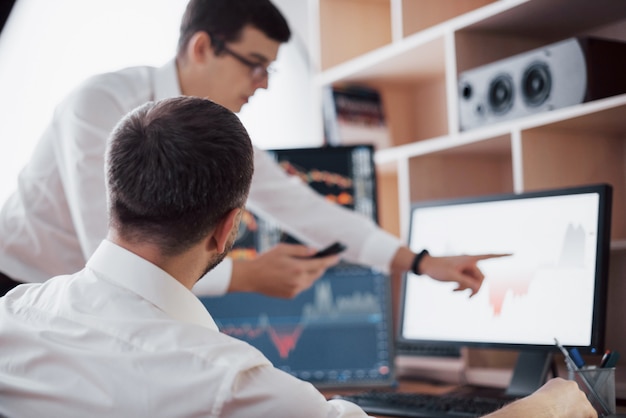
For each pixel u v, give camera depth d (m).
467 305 1.79
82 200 1.45
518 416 1.06
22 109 3.00
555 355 1.97
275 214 1.94
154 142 0.94
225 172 0.94
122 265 0.95
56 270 1.64
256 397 0.86
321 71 2.70
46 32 3.03
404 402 1.61
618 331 1.91
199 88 1.66
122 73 1.60
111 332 0.90
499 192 2.37
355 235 1.89
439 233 1.89
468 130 2.06
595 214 1.56
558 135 1.89
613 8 1.94
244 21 1.63
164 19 3.16
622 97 1.61
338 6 2.74
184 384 0.85
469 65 2.12
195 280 1.00
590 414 1.17
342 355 2.19
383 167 2.53
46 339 0.91
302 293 2.22
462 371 2.08
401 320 1.94
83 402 0.87
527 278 1.67
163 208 0.93
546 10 1.94
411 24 2.34
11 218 1.63
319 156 2.33
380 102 2.73
